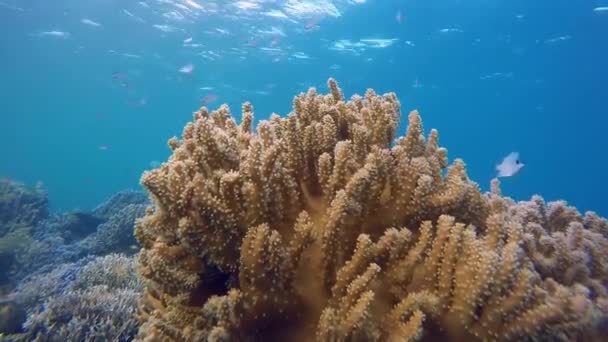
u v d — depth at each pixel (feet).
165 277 7.72
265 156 7.52
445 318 6.81
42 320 18.52
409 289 7.34
